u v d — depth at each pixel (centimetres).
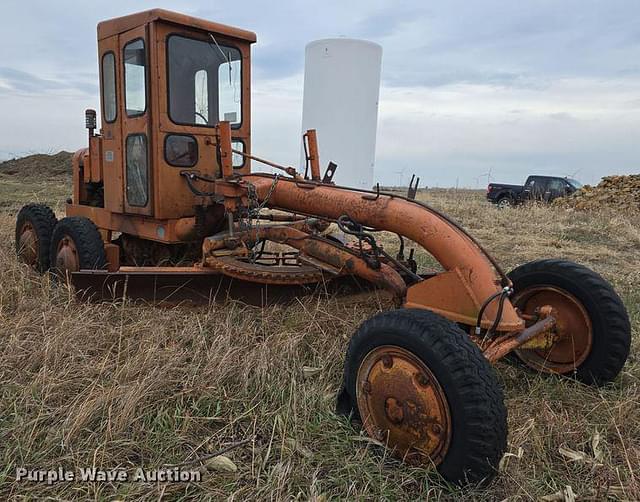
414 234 307
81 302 400
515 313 283
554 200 1672
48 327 365
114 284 390
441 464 237
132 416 268
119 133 485
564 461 259
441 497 232
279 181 387
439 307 289
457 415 227
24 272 477
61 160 2684
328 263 369
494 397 227
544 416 292
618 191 1528
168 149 447
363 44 832
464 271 281
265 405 289
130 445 253
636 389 321
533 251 788
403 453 251
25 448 246
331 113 847
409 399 244
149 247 523
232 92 493
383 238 834
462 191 2292
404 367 247
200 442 264
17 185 1877
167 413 279
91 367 315
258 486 232
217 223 455
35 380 296
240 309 393
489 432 224
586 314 331
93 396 284
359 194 343
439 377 232
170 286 392
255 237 407
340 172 862
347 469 243
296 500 225
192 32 452
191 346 351
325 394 301
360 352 267
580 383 335
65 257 458
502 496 234
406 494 235
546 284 347
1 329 362
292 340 349
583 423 287
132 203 483
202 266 397
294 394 291
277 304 400
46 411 276
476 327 276
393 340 249
